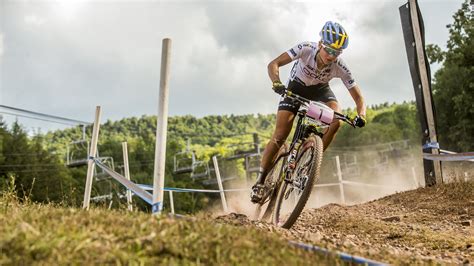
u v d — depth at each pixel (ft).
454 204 23.54
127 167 25.90
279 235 11.71
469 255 14.75
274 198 18.49
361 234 18.75
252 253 9.73
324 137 18.11
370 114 445.37
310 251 10.56
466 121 133.69
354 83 18.29
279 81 17.37
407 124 359.87
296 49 17.79
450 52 124.88
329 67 17.83
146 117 535.19
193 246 9.59
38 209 12.87
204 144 491.72
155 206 12.57
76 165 112.06
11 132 180.45
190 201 212.64
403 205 25.13
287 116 18.08
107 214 11.58
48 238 9.16
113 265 8.73
